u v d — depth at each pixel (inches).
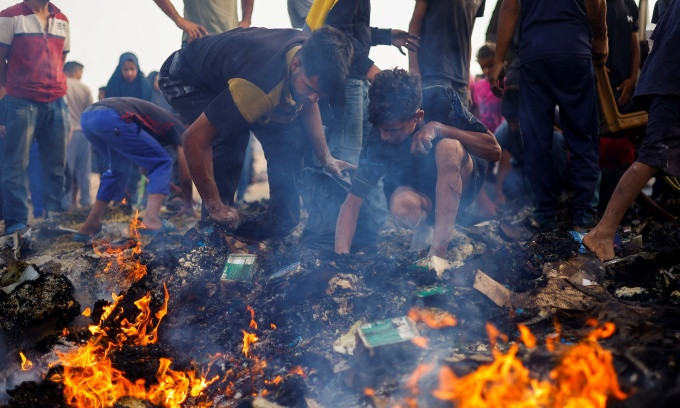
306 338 112.1
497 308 110.3
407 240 166.1
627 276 122.3
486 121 279.9
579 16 164.4
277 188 172.2
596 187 169.9
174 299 132.3
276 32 146.1
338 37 129.7
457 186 130.6
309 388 98.8
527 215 185.0
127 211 263.3
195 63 157.5
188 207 240.5
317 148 160.4
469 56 199.3
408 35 185.8
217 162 166.7
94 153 313.7
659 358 85.5
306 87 130.9
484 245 142.6
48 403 97.6
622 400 80.8
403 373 95.7
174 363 108.7
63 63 247.0
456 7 189.8
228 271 130.6
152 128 204.1
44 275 136.7
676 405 78.8
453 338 103.6
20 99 228.7
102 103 200.2
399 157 137.4
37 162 276.8
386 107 125.6
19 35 228.1
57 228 215.6
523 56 171.5
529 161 173.8
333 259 129.7
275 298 122.0
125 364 106.2
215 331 119.1
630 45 196.5
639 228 162.4
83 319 130.8
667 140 127.6
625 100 196.7
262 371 105.2
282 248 152.6
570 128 167.6
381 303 115.6
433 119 139.4
